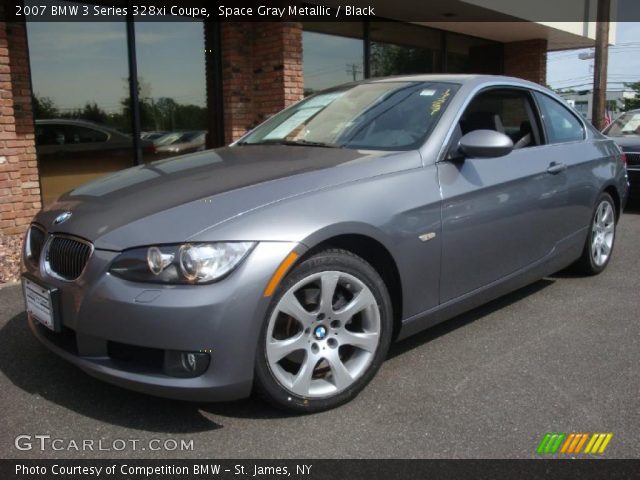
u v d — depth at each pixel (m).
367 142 3.38
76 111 7.51
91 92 7.61
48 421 2.66
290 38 8.41
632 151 8.25
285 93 8.46
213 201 2.59
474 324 3.89
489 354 3.41
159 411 2.74
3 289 4.60
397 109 3.55
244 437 2.54
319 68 10.16
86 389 2.96
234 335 2.40
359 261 2.78
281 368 2.62
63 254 2.70
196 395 2.42
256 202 2.59
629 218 8.00
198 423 2.64
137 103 8.01
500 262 3.59
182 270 2.37
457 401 2.85
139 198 2.79
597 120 13.34
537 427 2.62
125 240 2.48
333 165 2.95
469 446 2.47
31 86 7.02
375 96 3.78
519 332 3.75
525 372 3.17
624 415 2.72
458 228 3.22
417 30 11.99
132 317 2.38
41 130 7.23
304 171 2.88
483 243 3.41
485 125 3.66
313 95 4.30
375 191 2.87
